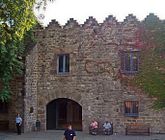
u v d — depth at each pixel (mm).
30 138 29219
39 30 35156
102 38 33625
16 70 31250
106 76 33406
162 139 28922
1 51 27438
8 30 21562
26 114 33250
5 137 29672
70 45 34406
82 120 33844
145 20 32781
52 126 35281
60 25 34781
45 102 34906
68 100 35219
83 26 34094
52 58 34844
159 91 32250
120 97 33062
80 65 34062
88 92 33781
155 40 32469
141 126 32500
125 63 33156
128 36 33125
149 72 32531
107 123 32688
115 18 33469
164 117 32219
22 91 33125
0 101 33875
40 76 35094
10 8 20484
